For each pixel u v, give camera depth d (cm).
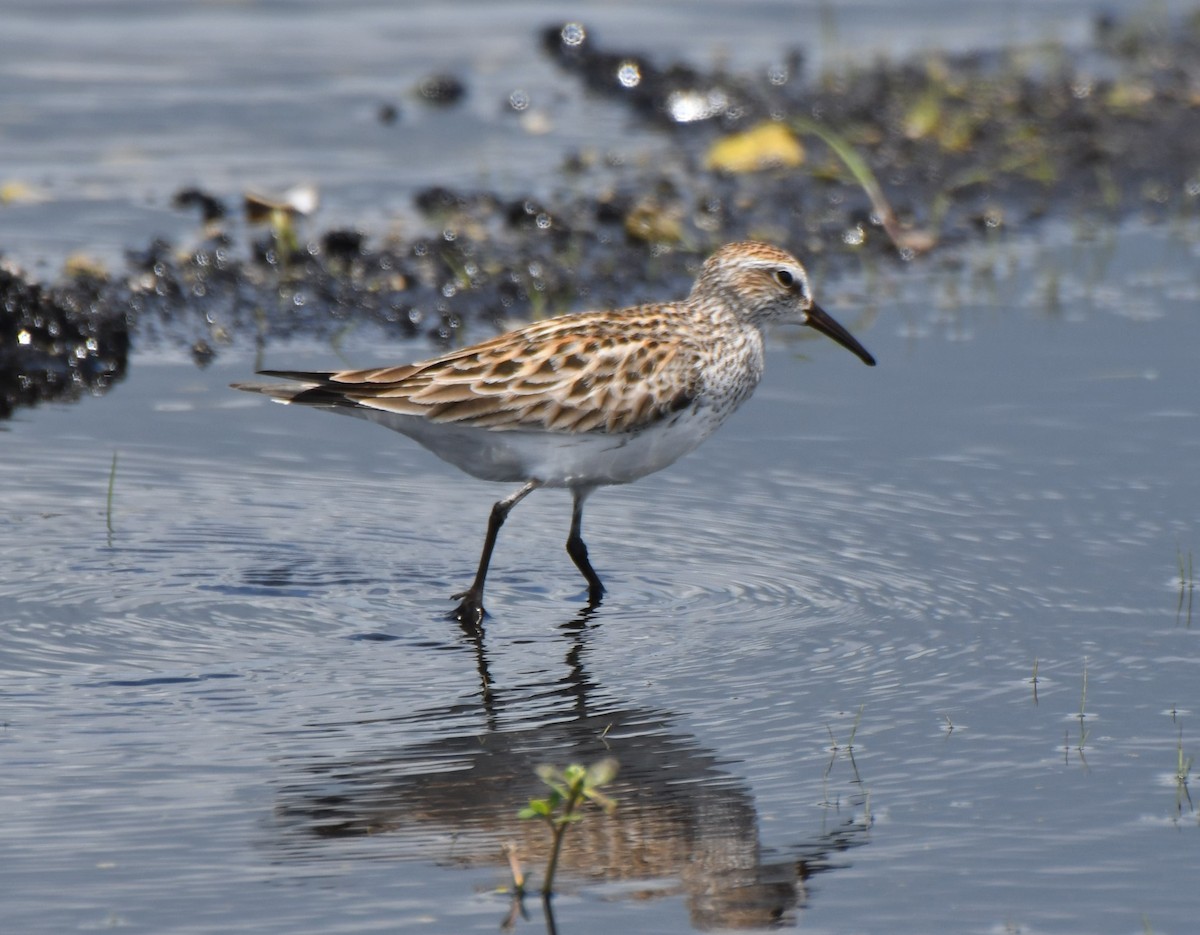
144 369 1656
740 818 905
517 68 2633
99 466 1420
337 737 984
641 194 2109
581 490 1230
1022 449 1445
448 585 1222
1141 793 930
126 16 2789
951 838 886
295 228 1973
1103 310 1791
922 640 1127
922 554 1264
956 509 1339
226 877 842
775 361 1672
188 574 1220
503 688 1054
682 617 1167
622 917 818
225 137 2284
